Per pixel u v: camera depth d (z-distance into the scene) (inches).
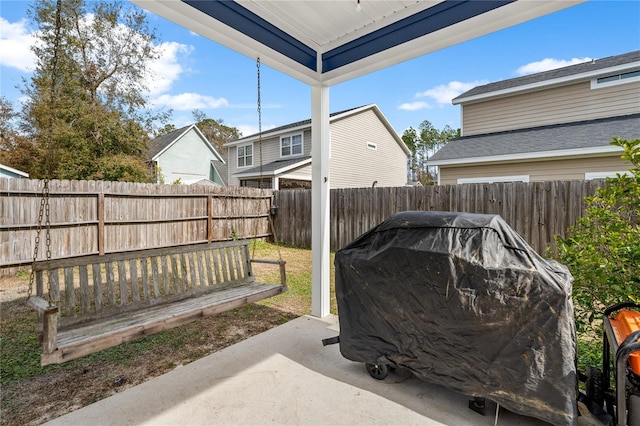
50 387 93.0
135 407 82.7
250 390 90.0
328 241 151.1
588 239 100.4
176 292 130.2
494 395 73.4
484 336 73.4
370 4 111.3
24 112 559.8
